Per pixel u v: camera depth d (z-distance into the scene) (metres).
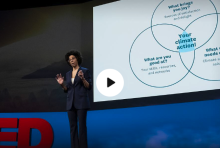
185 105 3.75
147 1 4.22
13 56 4.82
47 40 4.77
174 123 3.77
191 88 3.67
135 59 4.10
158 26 4.05
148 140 3.81
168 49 3.91
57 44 4.72
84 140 2.85
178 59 3.82
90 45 4.55
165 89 3.83
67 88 3.02
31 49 4.79
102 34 4.40
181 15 3.93
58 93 4.53
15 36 4.90
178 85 3.76
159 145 3.71
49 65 4.68
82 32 4.64
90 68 4.47
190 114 3.70
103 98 4.18
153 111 3.93
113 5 4.43
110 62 4.25
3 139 4.08
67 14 4.79
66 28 4.74
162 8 4.09
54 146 4.15
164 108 3.88
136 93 4.00
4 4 5.12
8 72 4.78
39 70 4.69
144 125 3.94
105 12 4.47
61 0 5.00
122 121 4.07
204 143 3.51
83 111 2.90
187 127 3.67
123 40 4.23
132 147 3.85
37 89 4.62
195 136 3.59
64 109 4.46
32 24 4.89
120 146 3.90
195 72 3.68
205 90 3.58
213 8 3.73
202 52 3.68
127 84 4.08
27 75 4.71
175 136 3.70
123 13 4.34
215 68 3.57
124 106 4.07
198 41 3.73
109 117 4.17
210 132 3.54
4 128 4.31
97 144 4.01
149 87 3.93
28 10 4.95
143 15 4.20
